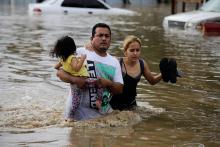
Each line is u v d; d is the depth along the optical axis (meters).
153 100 11.45
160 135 8.76
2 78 13.50
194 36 23.89
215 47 20.11
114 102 10.55
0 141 8.19
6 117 9.73
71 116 9.73
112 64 10.05
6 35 23.25
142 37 23.17
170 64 10.34
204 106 11.02
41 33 24.08
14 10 40.47
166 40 22.16
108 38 10.02
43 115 9.95
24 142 8.16
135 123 9.53
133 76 10.52
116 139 8.43
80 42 20.53
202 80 13.70
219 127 9.40
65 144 8.08
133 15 37.91
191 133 8.95
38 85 12.73
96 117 9.76
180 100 11.50
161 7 51.88
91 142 8.23
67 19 32.50
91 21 31.50
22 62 16.02
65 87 12.59
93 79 9.80
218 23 25.11
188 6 54.31
